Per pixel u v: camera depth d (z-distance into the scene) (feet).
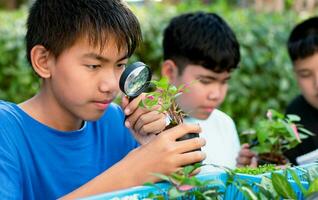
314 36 6.49
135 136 3.93
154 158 3.48
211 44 5.73
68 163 4.17
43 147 4.09
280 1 15.44
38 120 4.12
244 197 3.31
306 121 6.58
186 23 6.02
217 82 5.82
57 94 3.91
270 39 10.77
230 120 6.36
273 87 10.69
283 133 4.89
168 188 3.10
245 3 18.89
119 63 3.87
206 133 5.96
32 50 3.98
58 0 3.98
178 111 3.78
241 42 10.57
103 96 3.79
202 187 3.06
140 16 10.85
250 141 5.35
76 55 3.76
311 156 4.45
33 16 4.07
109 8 3.92
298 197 3.44
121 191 3.09
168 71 6.17
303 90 6.64
